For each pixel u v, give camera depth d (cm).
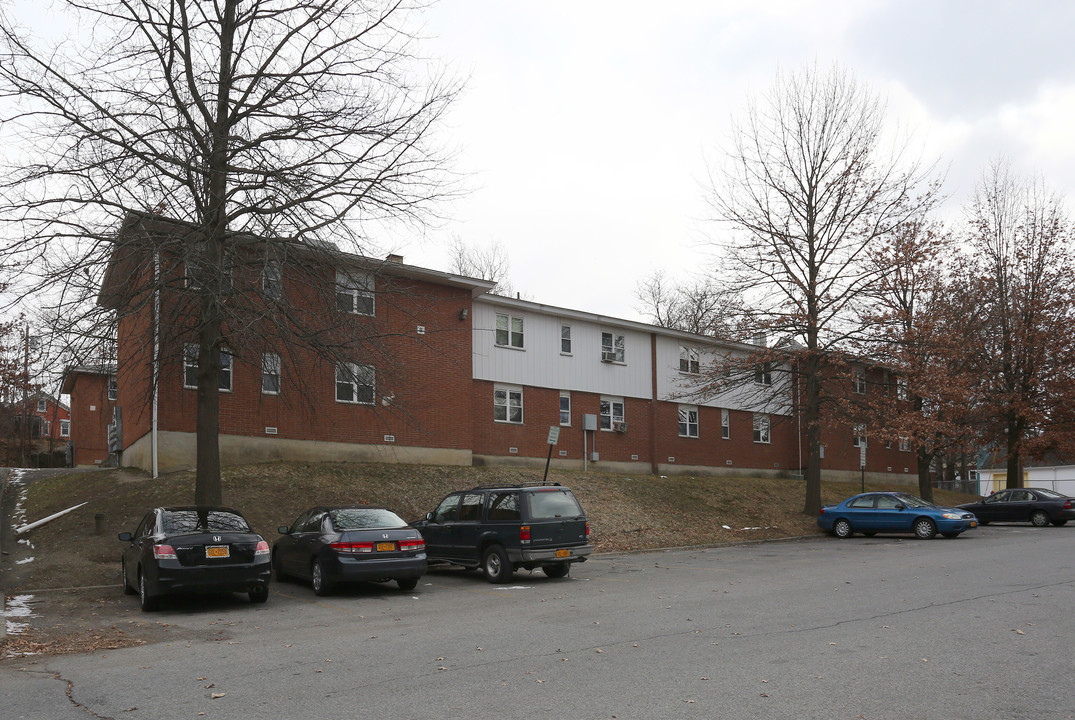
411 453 2797
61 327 1452
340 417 2647
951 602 1127
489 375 3183
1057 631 902
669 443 3784
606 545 2188
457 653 843
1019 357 3466
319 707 641
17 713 640
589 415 3459
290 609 1234
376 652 862
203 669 795
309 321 1736
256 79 1650
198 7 1662
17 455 4716
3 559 1678
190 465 2338
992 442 3750
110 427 3011
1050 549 1923
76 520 1945
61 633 1034
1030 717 583
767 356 2861
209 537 1229
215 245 1592
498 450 3170
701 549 2248
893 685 675
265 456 2477
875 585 1334
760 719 585
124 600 1341
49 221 1485
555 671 748
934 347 2897
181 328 1680
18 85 1483
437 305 2903
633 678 715
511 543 1505
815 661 769
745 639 886
